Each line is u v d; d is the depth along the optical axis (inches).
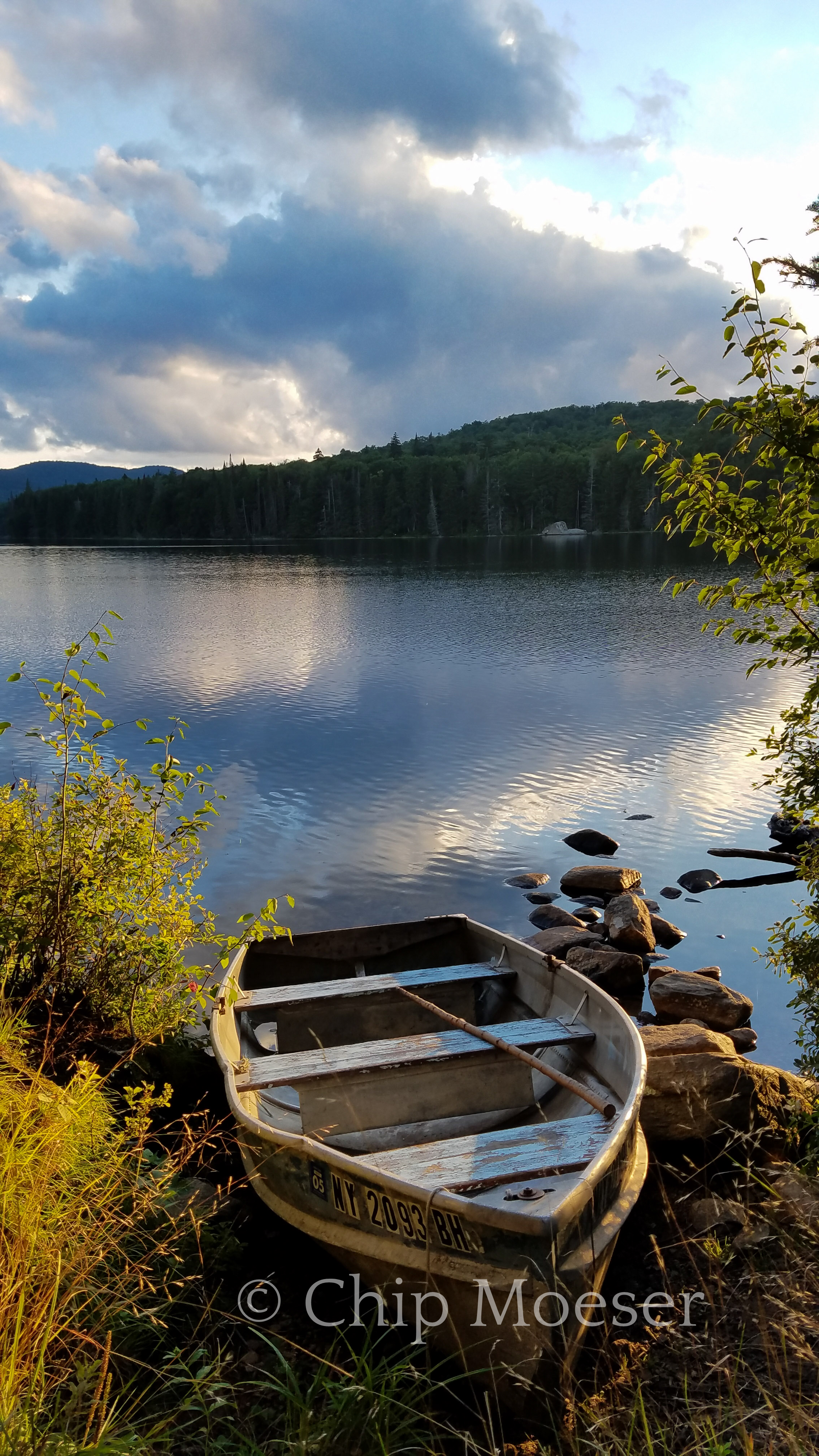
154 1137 172.4
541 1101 189.9
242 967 235.0
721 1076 182.1
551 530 4808.1
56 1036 182.1
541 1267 115.0
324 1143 167.6
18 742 607.8
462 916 259.1
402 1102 175.3
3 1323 95.8
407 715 721.6
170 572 2472.9
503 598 1696.6
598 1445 104.0
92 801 215.9
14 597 1745.8
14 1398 89.5
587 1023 194.4
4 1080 135.3
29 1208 107.4
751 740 641.6
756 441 143.5
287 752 608.7
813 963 192.4
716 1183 171.8
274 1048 223.8
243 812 489.4
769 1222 142.8
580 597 1704.0
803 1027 214.7
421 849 442.0
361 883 402.3
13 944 198.4
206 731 666.2
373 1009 215.2
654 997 299.1
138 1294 118.3
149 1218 141.0
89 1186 120.2
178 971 218.5
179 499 5841.5
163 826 454.9
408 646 1117.7
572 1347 117.6
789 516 144.5
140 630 1247.5
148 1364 117.3
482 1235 119.3
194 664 974.4
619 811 501.4
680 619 1373.0
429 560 2869.1
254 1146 153.5
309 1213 144.1
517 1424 122.1
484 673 920.9
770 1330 125.8
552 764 586.2
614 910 361.7
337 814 489.4
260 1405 119.1
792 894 402.6
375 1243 132.2
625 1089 166.6
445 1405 127.0
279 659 1013.2
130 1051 182.5
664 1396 120.3
